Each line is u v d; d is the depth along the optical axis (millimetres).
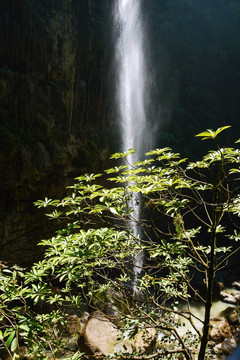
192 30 15438
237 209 2346
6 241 7457
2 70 7242
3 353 5059
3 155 7117
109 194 2221
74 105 9570
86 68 9805
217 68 16031
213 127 15625
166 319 3262
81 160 9695
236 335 6957
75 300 2865
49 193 8547
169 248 2184
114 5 10836
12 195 7473
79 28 9406
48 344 2211
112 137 11414
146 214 10258
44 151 8164
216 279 9469
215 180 2422
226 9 16000
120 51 11523
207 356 3146
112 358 2744
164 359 2918
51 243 2234
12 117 7652
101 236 2145
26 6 7586
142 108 13523
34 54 8000
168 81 15148
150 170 2777
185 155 14266
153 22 14109
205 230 12773
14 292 2119
